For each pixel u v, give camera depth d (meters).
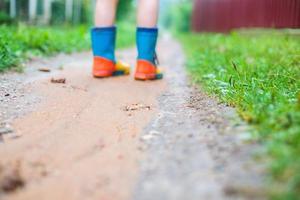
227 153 1.02
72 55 3.01
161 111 1.47
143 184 0.91
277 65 2.08
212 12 7.23
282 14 3.60
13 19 4.11
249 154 1.00
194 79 2.08
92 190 0.90
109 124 1.33
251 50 2.91
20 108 1.46
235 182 0.88
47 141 1.18
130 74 2.17
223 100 1.51
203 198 0.84
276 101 1.33
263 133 1.08
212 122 1.26
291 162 0.89
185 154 1.05
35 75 2.01
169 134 1.21
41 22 5.48
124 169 0.99
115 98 1.64
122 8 9.98
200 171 0.95
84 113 1.44
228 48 3.19
